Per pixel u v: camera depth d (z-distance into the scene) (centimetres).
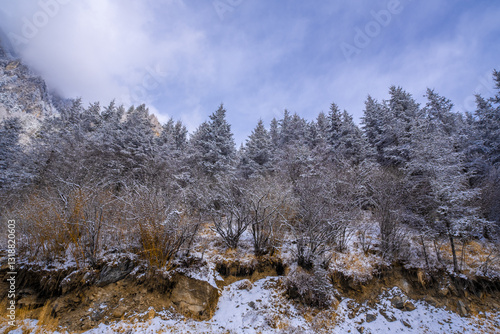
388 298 777
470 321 705
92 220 730
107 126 2103
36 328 554
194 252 842
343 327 667
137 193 849
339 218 865
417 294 802
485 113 1630
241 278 809
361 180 1241
